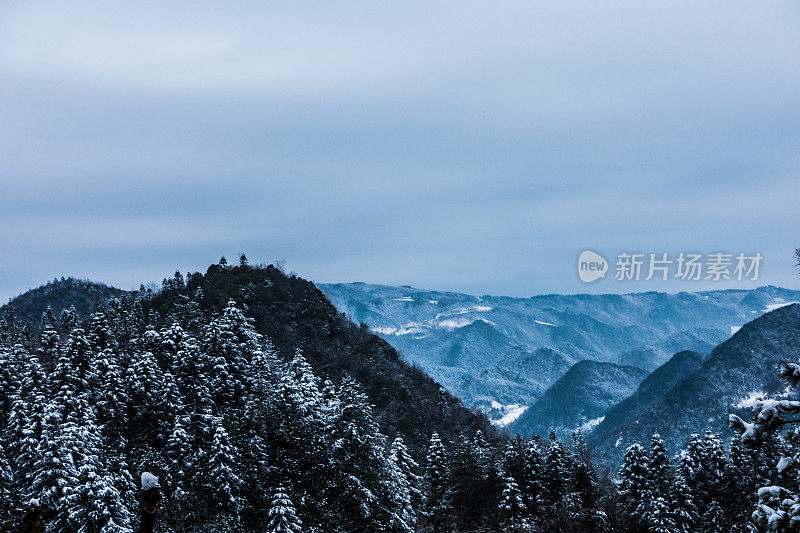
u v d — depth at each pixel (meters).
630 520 66.12
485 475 68.38
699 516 64.44
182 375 58.28
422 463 85.06
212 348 64.94
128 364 61.84
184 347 61.12
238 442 52.50
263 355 67.25
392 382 113.56
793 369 14.68
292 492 50.66
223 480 48.84
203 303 117.19
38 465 43.28
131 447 53.38
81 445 45.94
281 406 56.16
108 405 55.38
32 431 45.94
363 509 52.59
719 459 65.81
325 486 53.19
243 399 61.25
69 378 54.62
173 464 51.41
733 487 62.06
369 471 56.47
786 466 14.63
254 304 124.19
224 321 68.25
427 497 64.19
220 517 48.31
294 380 59.12
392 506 55.94
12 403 50.44
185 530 47.75
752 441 14.95
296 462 53.09
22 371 56.75
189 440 52.72
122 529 40.03
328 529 50.25
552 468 71.50
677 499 64.94
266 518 48.06
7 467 44.78
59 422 46.44
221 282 130.00
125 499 44.31
